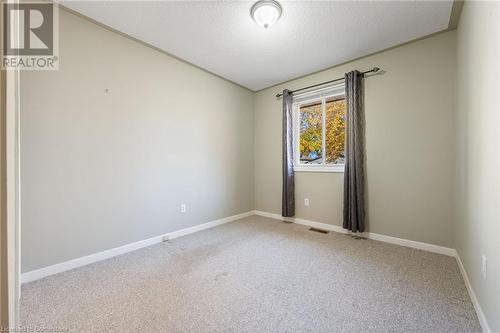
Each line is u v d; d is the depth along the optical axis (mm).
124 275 1896
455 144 2172
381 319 1356
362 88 2822
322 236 2908
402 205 2553
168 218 2803
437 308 1446
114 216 2303
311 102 3496
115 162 2307
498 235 1078
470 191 1616
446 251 2277
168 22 2131
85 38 2086
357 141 2754
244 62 2961
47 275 1872
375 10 1954
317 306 1483
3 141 550
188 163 3037
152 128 2623
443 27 2199
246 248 2504
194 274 1914
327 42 2471
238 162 3828
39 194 1842
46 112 1873
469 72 1643
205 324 1313
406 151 2520
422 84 2414
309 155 3557
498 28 1064
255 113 4117
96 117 2164
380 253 2336
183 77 2953
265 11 1885
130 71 2414
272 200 3906
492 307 1143
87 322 1324
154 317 1368
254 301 1538
